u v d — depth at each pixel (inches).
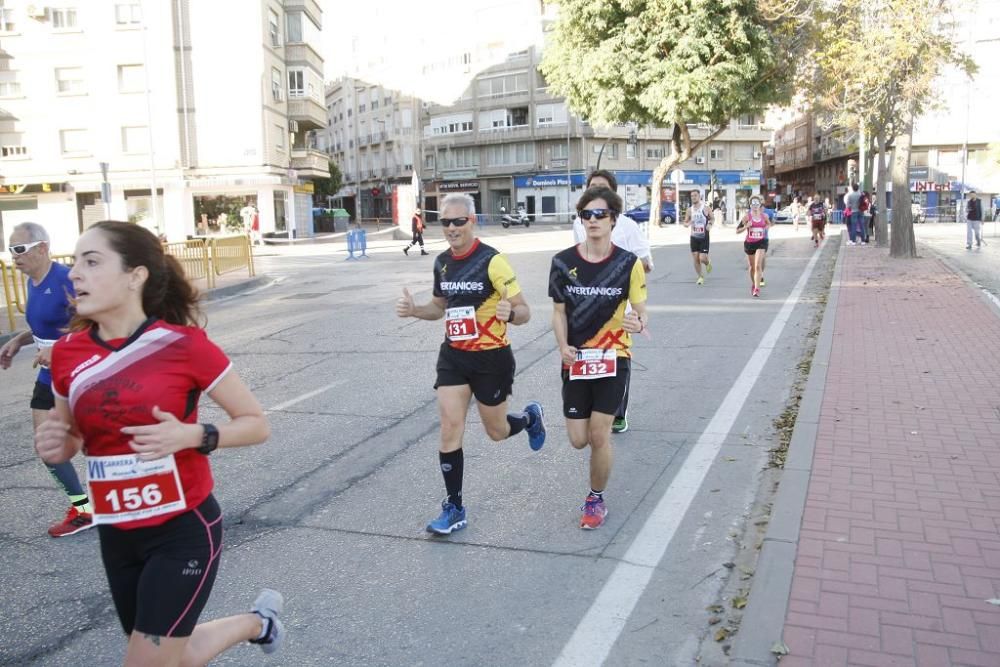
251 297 693.3
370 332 463.5
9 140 1592.0
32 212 1598.2
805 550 163.6
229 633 109.9
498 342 185.2
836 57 769.6
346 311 557.6
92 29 1557.6
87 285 94.3
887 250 898.1
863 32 721.0
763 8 968.9
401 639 142.1
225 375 99.3
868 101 759.7
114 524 97.1
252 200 1604.3
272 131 1630.2
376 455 244.4
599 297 176.7
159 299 100.3
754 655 128.0
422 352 396.5
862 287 572.4
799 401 281.9
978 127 2373.3
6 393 358.9
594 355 177.6
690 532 182.5
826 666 124.2
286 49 1726.1
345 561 173.6
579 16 1326.3
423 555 175.6
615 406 179.6
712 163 2736.2
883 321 427.5
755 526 183.2
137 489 95.8
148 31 1555.1
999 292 549.6
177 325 99.3
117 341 96.7
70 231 1604.3
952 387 288.2
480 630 144.3
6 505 214.1
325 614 151.3
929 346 359.6
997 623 135.0
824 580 151.1
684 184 2667.3
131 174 1584.6
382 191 3073.3
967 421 247.6
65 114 1582.2
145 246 98.3
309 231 1815.9
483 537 183.9
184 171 1589.6
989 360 328.5
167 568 96.3
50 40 1565.0
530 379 333.4
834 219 2047.2
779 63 1272.1
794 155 3614.7
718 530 183.0
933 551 161.6
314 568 170.6
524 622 146.6
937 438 232.4
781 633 133.7
